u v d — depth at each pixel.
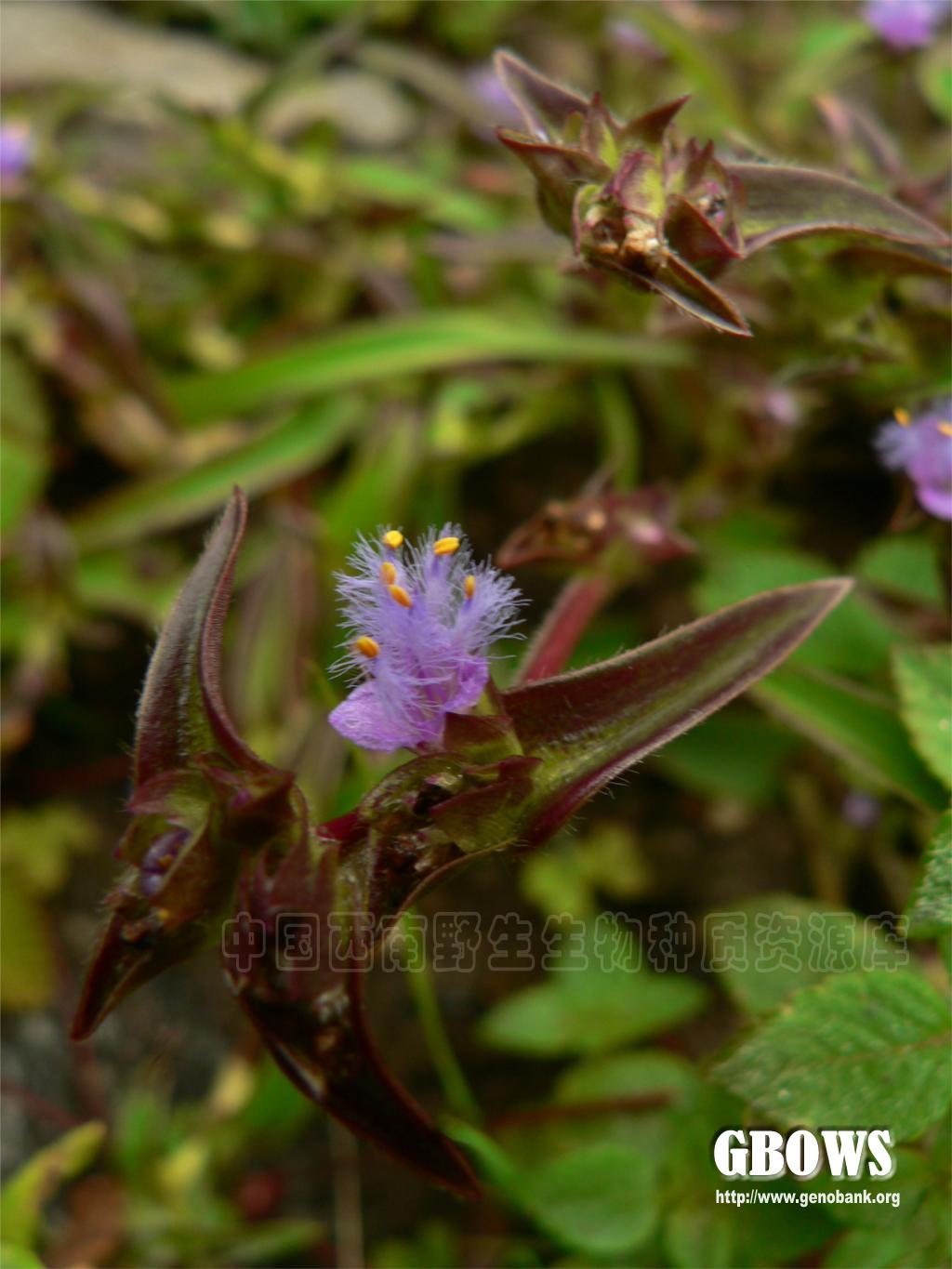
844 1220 0.09
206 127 0.16
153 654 0.07
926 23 0.14
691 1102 0.10
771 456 0.13
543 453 0.16
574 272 0.11
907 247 0.10
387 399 0.15
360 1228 0.12
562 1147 0.12
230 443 0.15
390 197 0.16
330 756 0.13
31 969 0.13
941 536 0.11
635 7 0.15
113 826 0.14
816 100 0.12
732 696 0.08
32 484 0.14
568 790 0.08
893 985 0.09
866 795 0.13
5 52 0.19
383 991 0.13
